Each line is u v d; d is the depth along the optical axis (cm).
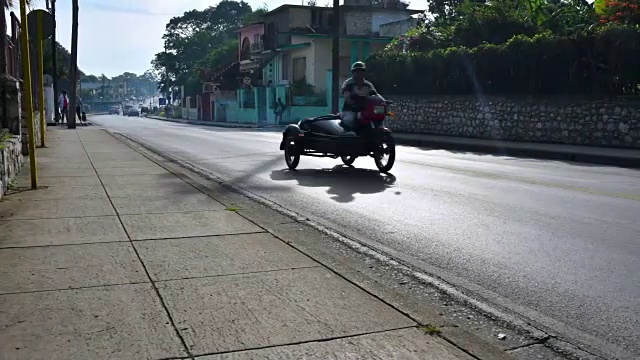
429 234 713
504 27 2825
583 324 437
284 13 5325
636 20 2052
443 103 2564
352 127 1273
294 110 4491
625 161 1499
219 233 666
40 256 563
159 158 1669
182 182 1072
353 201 936
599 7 2297
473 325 432
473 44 2878
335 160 1568
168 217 752
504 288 517
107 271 518
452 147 2116
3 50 1375
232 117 5809
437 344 377
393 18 5066
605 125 1881
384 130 1270
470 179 1188
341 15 4997
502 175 1255
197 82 8075
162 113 10581
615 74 1869
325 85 4594
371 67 3016
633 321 442
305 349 366
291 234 694
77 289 470
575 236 696
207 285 483
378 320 414
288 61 4950
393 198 962
